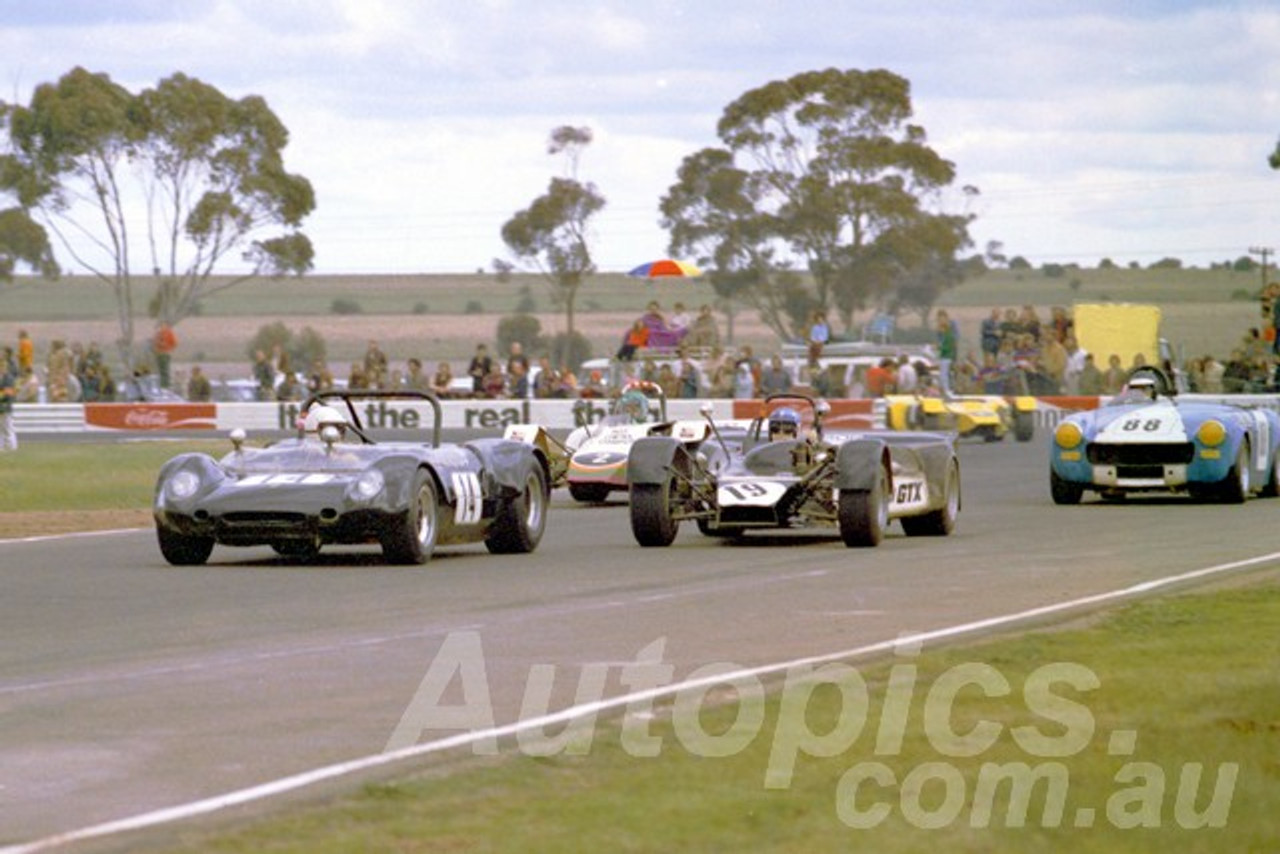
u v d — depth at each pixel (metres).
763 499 38.06
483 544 40.88
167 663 22.44
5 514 49.22
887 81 155.62
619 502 57.19
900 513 39.47
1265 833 14.19
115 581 32.22
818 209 155.00
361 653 23.14
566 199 153.75
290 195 138.38
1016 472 69.38
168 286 137.00
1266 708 18.45
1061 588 30.05
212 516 33.72
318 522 33.59
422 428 93.00
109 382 100.75
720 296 160.62
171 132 134.62
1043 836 14.14
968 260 169.12
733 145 158.38
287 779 15.91
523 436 56.50
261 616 27.06
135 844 13.74
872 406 91.50
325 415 36.19
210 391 101.69
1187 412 52.50
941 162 155.62
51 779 16.03
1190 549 37.25
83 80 132.12
